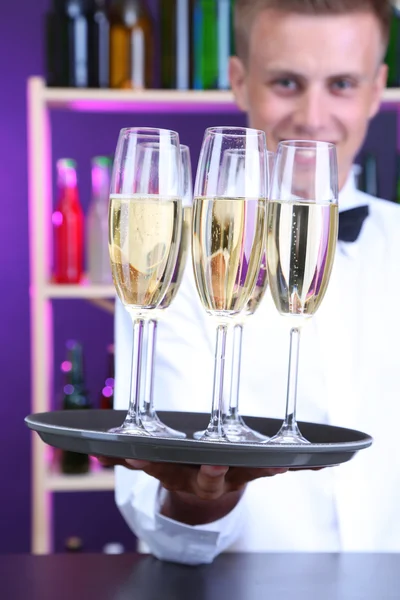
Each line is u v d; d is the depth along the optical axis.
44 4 3.25
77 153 3.23
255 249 0.91
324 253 0.93
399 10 2.70
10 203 3.28
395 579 0.95
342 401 1.72
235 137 0.90
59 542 3.28
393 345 1.75
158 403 1.63
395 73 2.73
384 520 1.68
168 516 1.15
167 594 0.88
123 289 0.93
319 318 1.74
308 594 0.88
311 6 1.76
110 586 0.91
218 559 1.04
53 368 3.25
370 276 1.79
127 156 0.92
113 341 3.26
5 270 3.28
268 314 1.73
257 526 1.65
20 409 3.29
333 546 1.66
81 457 2.75
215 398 0.94
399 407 1.73
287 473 1.66
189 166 1.07
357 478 1.68
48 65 2.71
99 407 2.94
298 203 0.92
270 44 1.80
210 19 2.69
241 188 0.90
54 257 3.00
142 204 0.91
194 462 0.83
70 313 3.25
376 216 1.86
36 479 2.73
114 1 2.68
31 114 2.67
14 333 3.29
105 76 2.69
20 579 0.93
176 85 2.71
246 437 0.99
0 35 3.25
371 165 2.73
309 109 1.80
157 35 2.98
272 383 1.73
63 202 2.73
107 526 3.28
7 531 3.29
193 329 1.66
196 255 0.92
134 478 1.42
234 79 2.04
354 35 1.78
